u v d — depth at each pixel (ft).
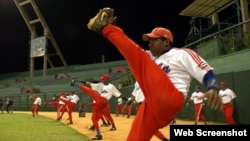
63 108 60.70
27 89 136.46
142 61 9.66
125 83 87.04
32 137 34.94
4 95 142.00
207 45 63.41
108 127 45.03
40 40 149.89
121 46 9.66
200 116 46.98
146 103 10.54
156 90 9.56
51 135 36.68
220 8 82.58
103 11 9.84
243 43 53.72
